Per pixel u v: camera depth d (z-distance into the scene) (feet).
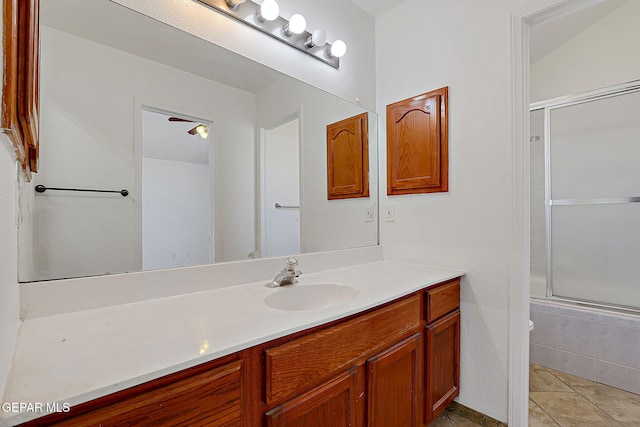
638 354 6.10
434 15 5.72
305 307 4.26
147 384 1.97
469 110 5.25
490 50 5.02
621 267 7.07
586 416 5.40
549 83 8.53
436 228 5.70
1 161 1.56
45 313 2.95
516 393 4.75
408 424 4.14
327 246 5.73
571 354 6.86
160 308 3.26
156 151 3.87
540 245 8.09
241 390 2.43
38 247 2.98
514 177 4.76
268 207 4.98
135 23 3.71
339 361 3.18
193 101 4.21
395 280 4.62
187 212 4.11
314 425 2.92
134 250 3.62
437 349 4.73
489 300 5.03
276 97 5.09
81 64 3.34
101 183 3.43
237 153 4.66
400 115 6.22
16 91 1.63
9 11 1.46
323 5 5.73
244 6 4.66
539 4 4.53
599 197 7.35
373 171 6.55
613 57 7.39
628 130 7.03
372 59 6.66
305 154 5.48
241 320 2.87
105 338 2.44
